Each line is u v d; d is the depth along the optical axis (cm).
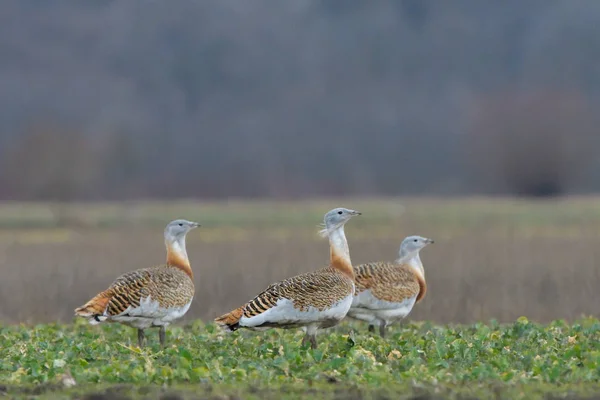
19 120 12225
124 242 5497
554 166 12112
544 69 14262
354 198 11156
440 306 3152
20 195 10375
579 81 13950
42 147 10531
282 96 13912
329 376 1827
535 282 3675
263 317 2086
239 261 4388
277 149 12544
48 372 1872
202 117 13212
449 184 12150
